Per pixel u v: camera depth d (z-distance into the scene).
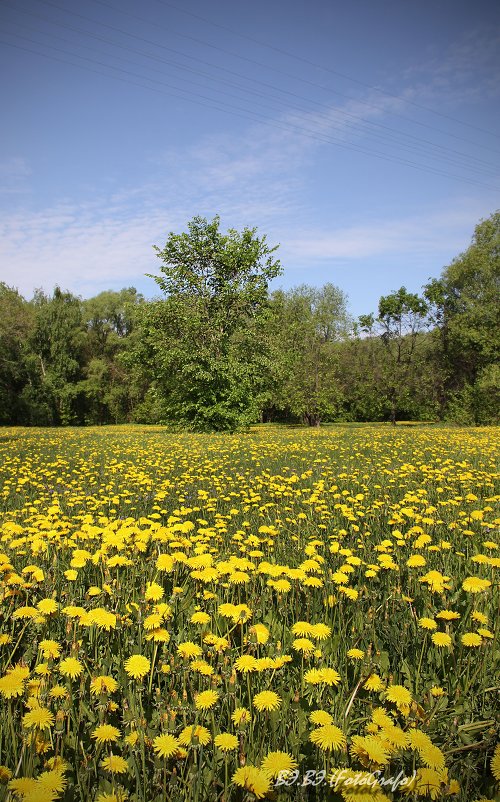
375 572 3.49
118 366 53.97
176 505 6.59
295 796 1.71
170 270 24.95
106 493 7.63
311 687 2.24
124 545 3.59
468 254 38.62
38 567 3.31
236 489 7.88
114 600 3.00
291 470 9.51
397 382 38.81
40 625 2.68
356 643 2.73
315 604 3.18
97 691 2.04
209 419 24.45
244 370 24.39
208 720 2.06
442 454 11.37
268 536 4.66
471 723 2.05
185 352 24.00
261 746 1.87
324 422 45.53
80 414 51.34
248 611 2.56
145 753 1.93
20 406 46.97
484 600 2.99
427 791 1.57
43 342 49.25
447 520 5.18
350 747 1.75
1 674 2.24
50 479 9.12
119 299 57.47
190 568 3.42
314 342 38.31
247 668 2.12
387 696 2.06
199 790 1.74
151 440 17.28
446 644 2.41
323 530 5.25
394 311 38.84
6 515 5.64
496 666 2.53
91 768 1.79
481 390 34.09
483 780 1.82
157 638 2.25
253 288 25.09
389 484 7.83
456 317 38.03
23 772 1.74
